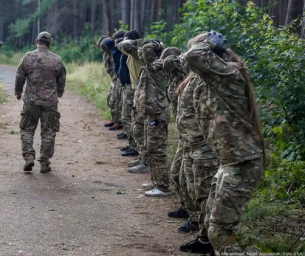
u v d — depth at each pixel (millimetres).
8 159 11711
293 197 8289
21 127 10492
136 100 8930
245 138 5105
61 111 19844
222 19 13672
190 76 6387
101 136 14922
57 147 13211
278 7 22234
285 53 8078
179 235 7234
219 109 5141
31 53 10305
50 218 7867
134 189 9562
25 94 10344
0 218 7793
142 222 7766
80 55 45625
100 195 9156
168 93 7504
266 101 9156
